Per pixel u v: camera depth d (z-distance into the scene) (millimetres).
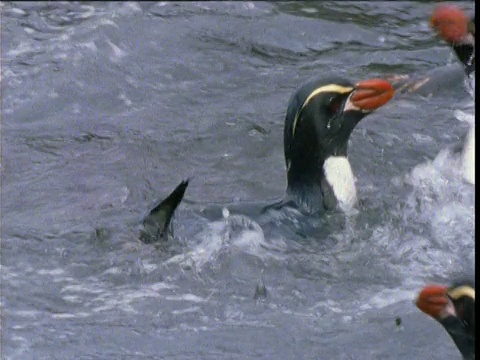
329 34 14750
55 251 9453
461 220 10047
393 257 9391
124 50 14102
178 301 8703
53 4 15383
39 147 11930
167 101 13016
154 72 13648
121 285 8922
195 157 11695
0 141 12031
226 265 9094
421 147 11773
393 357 8047
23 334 8258
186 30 14641
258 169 11406
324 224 9742
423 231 9828
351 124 9875
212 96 13141
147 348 8109
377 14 15312
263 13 15234
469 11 14555
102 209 10453
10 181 11125
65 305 8656
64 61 13766
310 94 9766
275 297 8781
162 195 10836
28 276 9062
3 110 12773
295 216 9727
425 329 8352
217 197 10727
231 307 8641
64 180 11164
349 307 8695
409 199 10438
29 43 14258
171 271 9031
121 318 8477
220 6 15422
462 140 11562
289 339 8242
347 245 9523
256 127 12305
